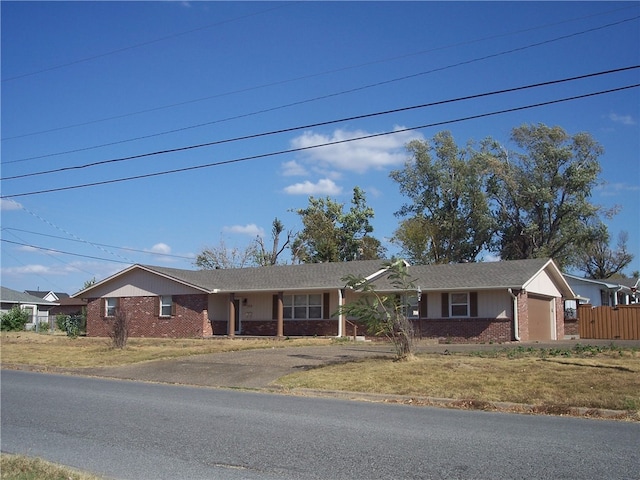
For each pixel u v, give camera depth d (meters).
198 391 15.78
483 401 13.37
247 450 9.00
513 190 55.94
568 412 12.50
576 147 54.91
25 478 7.52
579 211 53.72
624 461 8.20
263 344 28.53
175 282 36.84
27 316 50.56
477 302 30.59
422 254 58.88
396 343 19.05
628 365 16.50
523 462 8.16
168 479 7.64
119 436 10.08
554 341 30.11
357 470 7.88
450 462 8.18
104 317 39.03
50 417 11.80
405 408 12.99
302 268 37.47
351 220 61.44
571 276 46.69
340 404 13.50
